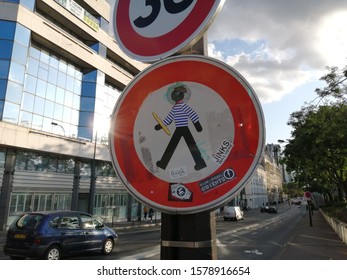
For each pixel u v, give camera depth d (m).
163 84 1.67
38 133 24.30
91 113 31.00
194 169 1.51
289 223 30.19
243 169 1.43
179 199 1.49
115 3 2.12
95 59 31.61
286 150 25.61
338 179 25.91
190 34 1.73
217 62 1.60
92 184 30.19
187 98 1.61
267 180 111.75
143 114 1.67
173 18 1.82
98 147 31.23
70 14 29.20
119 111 1.72
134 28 1.96
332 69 13.53
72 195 28.08
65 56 28.95
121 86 36.94
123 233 20.97
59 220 9.30
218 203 1.42
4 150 22.22
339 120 17.86
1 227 21.17
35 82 25.55
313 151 20.70
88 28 31.45
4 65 22.48
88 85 31.42
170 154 1.56
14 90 22.83
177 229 1.58
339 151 20.97
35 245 8.52
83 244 9.69
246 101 1.51
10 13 23.17
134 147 1.64
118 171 1.64
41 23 25.30
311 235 17.80
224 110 1.53
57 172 26.67
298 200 121.50
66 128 28.78
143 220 35.47
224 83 1.56
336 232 18.53
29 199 23.75
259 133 1.45
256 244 13.59
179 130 1.58
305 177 37.81
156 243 13.98
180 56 1.67
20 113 23.72
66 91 29.11
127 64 38.69
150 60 1.83
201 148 1.52
